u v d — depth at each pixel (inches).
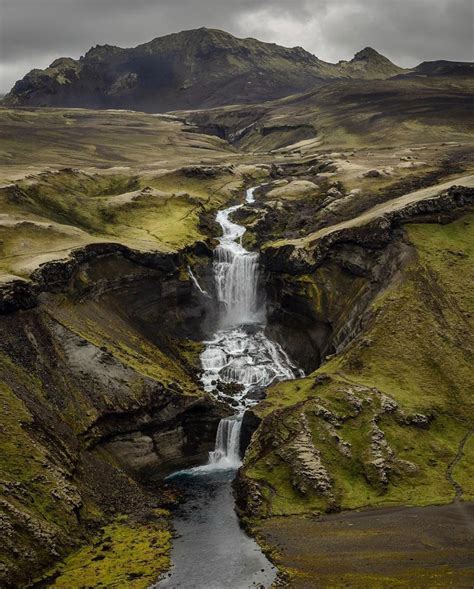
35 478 3277.6
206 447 4527.6
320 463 3673.7
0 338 4087.1
